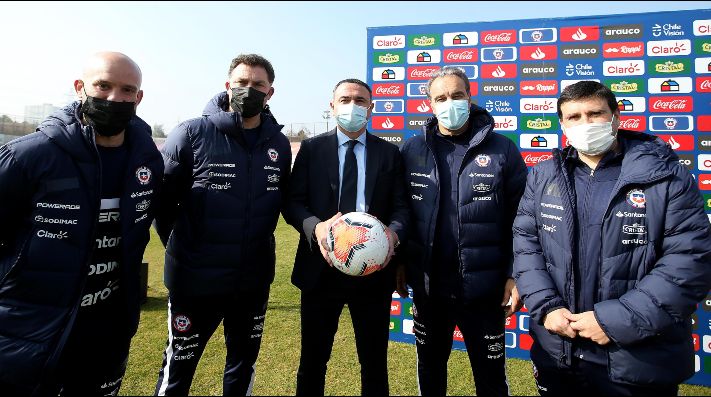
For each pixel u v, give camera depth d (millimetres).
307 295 2172
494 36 3637
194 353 2045
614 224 1529
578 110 1677
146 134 1790
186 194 2002
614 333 1407
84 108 1547
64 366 1592
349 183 2199
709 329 3209
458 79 2158
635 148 1599
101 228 1601
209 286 1943
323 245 1939
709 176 3176
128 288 1679
